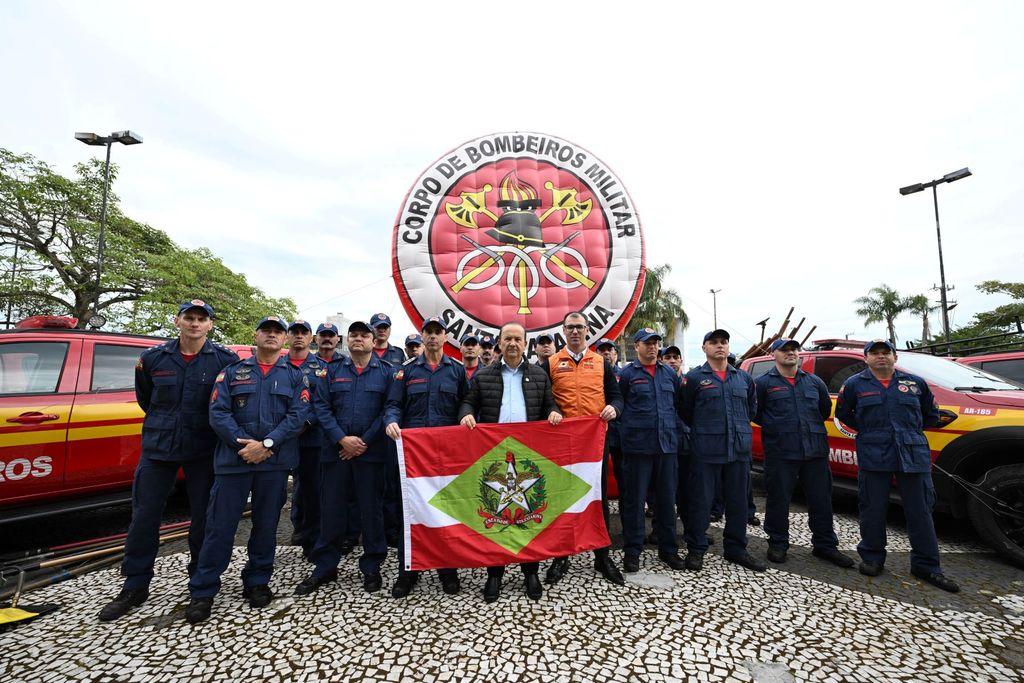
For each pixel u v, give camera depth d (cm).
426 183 498
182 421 269
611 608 258
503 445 295
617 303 492
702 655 212
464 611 256
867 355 316
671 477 317
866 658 209
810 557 336
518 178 503
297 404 277
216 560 253
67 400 355
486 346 464
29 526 413
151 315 1548
